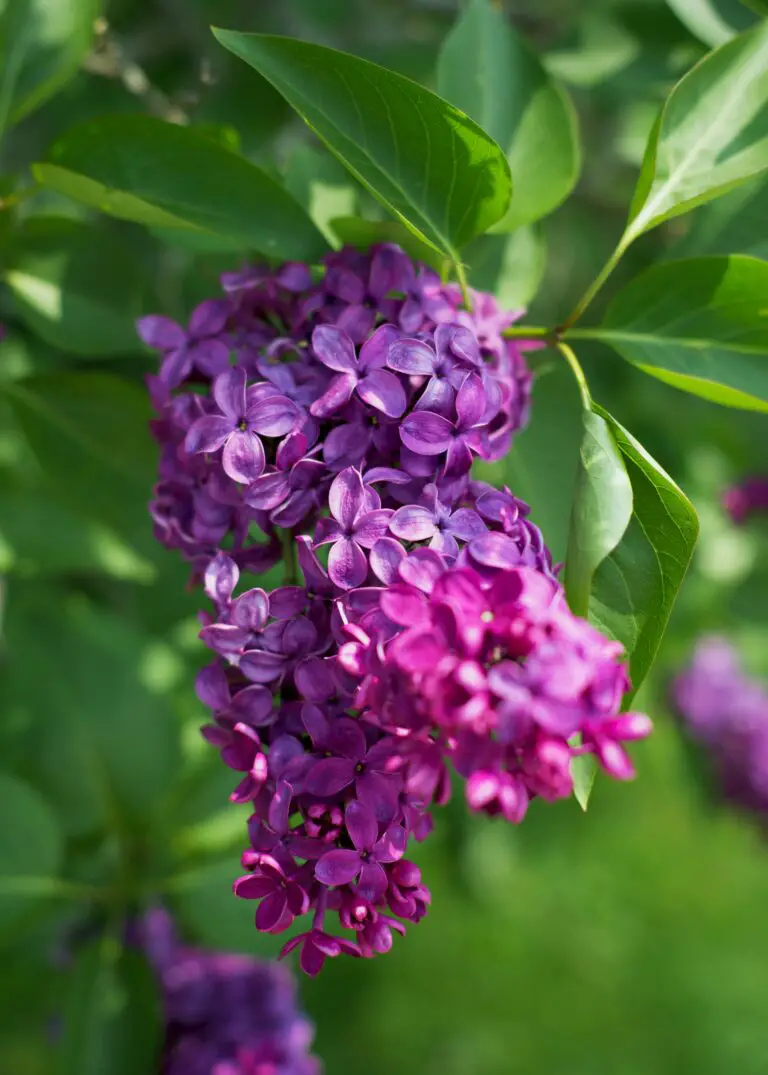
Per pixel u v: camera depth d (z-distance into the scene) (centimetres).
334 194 56
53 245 58
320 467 48
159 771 66
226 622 48
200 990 68
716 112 52
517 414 52
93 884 65
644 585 48
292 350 50
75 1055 64
